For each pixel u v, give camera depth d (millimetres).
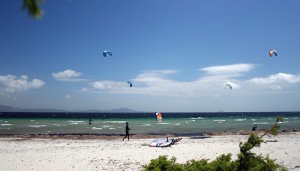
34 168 16703
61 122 86562
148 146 26984
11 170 16188
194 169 6535
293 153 21000
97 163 18016
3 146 27375
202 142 30297
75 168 16641
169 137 37531
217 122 87438
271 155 19984
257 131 43562
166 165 6672
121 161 18656
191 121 97625
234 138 35594
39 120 100875
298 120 105062
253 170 6191
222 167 6414
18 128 58188
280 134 40406
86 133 46875
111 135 40438
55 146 27484
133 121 96875
